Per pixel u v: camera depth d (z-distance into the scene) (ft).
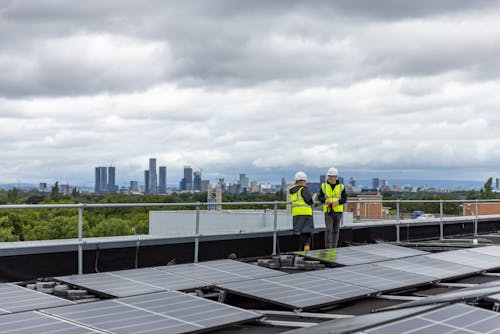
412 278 35.37
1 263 35.68
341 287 31.60
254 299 29.17
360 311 29.27
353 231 63.46
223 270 36.06
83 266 39.45
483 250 50.03
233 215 83.20
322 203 57.36
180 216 85.81
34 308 25.04
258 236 51.52
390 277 35.35
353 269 37.55
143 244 42.60
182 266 36.94
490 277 40.24
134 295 28.04
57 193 417.69
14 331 20.95
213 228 84.28
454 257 45.03
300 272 38.37
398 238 66.74
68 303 26.03
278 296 28.84
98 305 25.17
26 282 32.24
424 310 22.06
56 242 38.42
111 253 40.93
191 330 22.38
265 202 50.34
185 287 30.53
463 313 21.83
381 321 20.27
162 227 86.84
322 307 29.30
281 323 25.58
